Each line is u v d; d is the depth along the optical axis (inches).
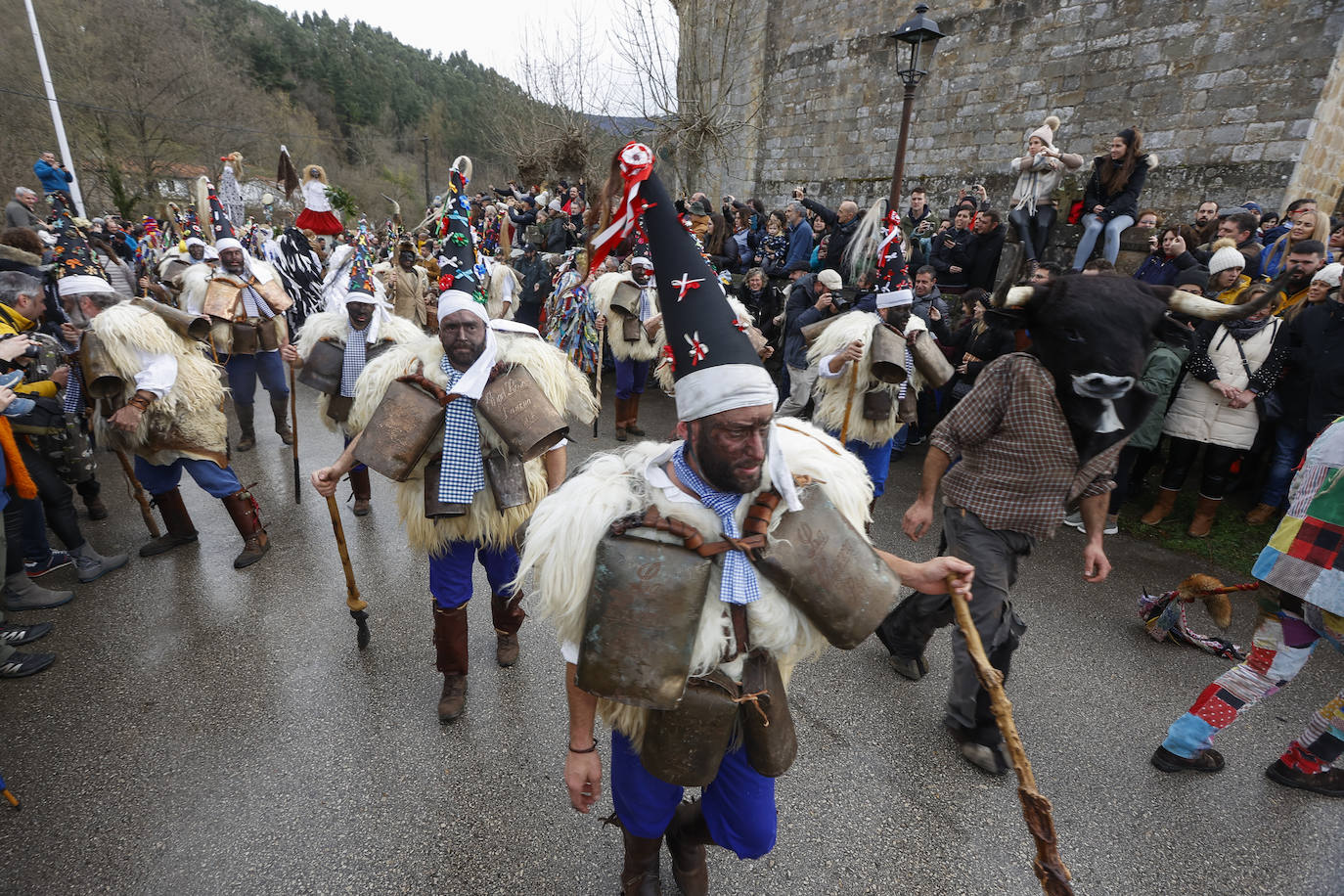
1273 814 101.7
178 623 144.6
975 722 107.9
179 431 156.2
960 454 110.3
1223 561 177.9
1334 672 135.6
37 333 161.0
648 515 57.5
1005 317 96.5
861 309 203.2
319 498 209.0
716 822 73.0
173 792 102.0
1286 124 314.8
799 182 543.5
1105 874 91.2
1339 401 170.6
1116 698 127.1
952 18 431.2
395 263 315.6
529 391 101.7
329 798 101.3
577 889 87.9
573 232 422.6
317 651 135.9
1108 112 372.5
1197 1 335.0
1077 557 181.8
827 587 58.0
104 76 992.9
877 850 94.0
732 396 53.1
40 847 92.7
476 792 102.6
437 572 112.3
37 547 159.3
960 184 439.5
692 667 57.7
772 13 538.9
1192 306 85.8
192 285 234.2
